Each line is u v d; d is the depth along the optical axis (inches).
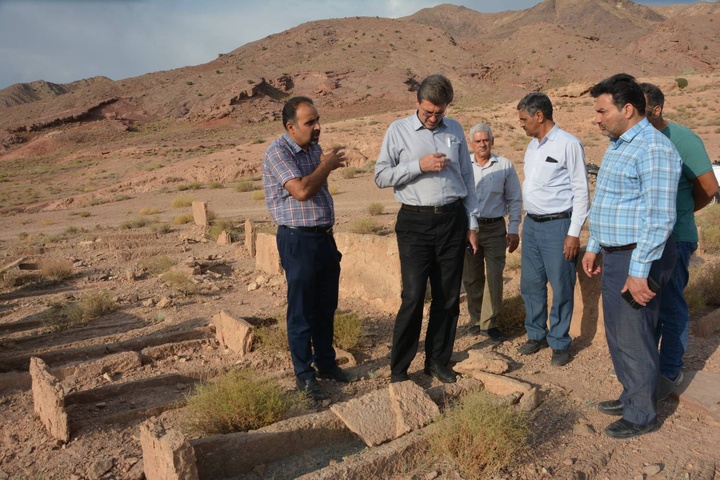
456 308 182.2
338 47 6378.0
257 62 6245.1
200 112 4517.7
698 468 133.0
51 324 294.0
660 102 158.2
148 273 420.2
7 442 161.8
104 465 141.8
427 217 168.9
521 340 224.2
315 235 177.2
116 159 2741.1
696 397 164.4
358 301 294.5
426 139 169.3
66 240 709.9
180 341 243.0
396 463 132.9
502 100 4399.6
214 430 153.9
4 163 3240.7
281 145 175.8
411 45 6294.3
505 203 225.1
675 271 163.0
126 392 189.5
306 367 181.3
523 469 133.3
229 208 983.0
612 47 6063.0
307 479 123.1
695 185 159.9
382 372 199.3
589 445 144.5
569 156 187.5
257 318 250.2
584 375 186.9
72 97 5359.3
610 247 146.7
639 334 145.4
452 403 164.1
